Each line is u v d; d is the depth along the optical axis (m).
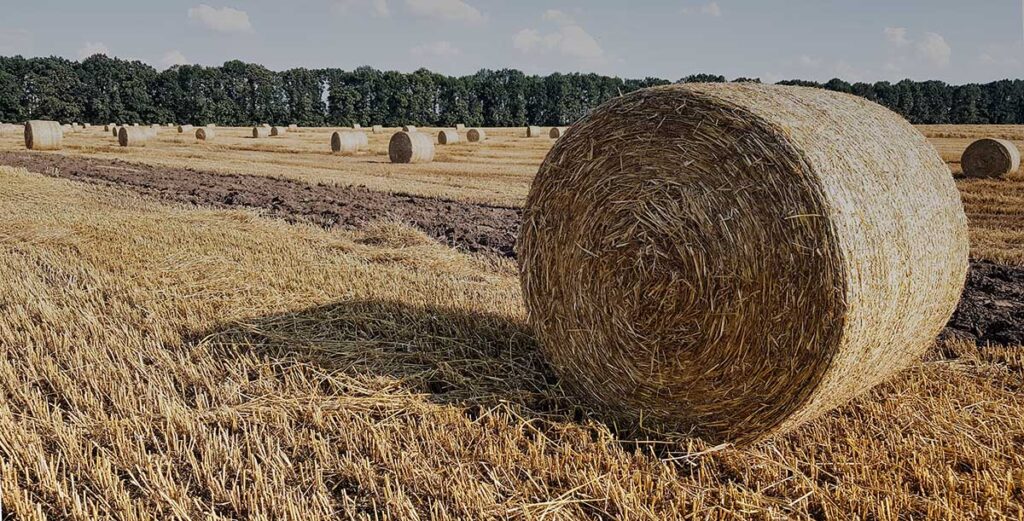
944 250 4.36
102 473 3.86
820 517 3.69
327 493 3.81
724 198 4.15
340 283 7.71
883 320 3.99
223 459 4.12
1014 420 4.58
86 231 10.47
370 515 3.68
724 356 4.22
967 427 4.50
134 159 27.62
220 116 95.31
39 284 7.58
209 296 7.23
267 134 52.41
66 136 48.31
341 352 5.74
